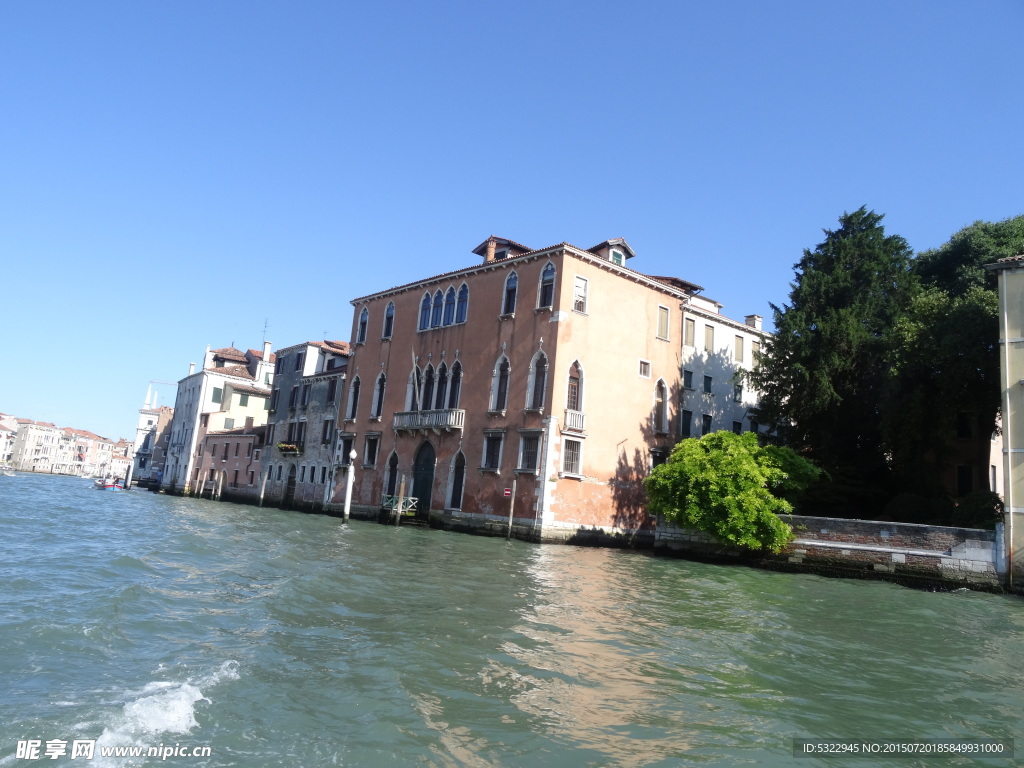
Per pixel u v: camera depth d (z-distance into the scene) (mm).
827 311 27234
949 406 22703
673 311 33656
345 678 6969
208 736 5281
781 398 27672
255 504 50469
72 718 5379
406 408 35656
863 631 11688
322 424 44750
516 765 5277
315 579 12383
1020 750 6375
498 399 30781
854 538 19828
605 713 6605
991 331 21625
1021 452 18141
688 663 8688
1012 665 9742
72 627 8062
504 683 7223
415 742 5500
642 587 15445
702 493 22344
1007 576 17391
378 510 35344
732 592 15492
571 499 28219
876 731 6656
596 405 29703
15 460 142875
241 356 65562
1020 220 31156
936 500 23094
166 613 9203
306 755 5090
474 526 29641
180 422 66000
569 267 29500
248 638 8266
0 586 10406
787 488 22375
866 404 26594
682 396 33969
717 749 5910
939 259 32062
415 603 11148
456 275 34219
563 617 10984
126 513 31359
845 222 29375
